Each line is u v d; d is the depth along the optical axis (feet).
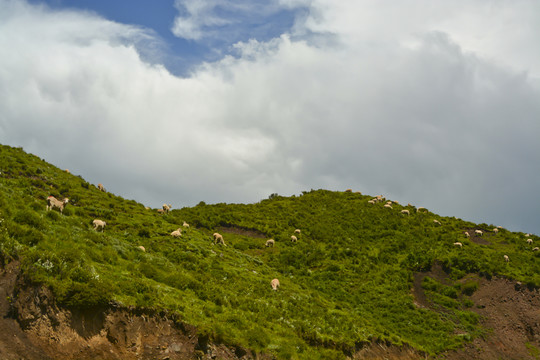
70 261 74.64
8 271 65.98
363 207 249.96
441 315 154.20
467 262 183.83
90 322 67.87
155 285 88.63
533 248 208.64
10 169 136.77
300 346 93.50
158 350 72.64
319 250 195.31
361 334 116.47
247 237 203.92
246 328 89.04
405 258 189.47
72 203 135.33
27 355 58.29
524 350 142.00
